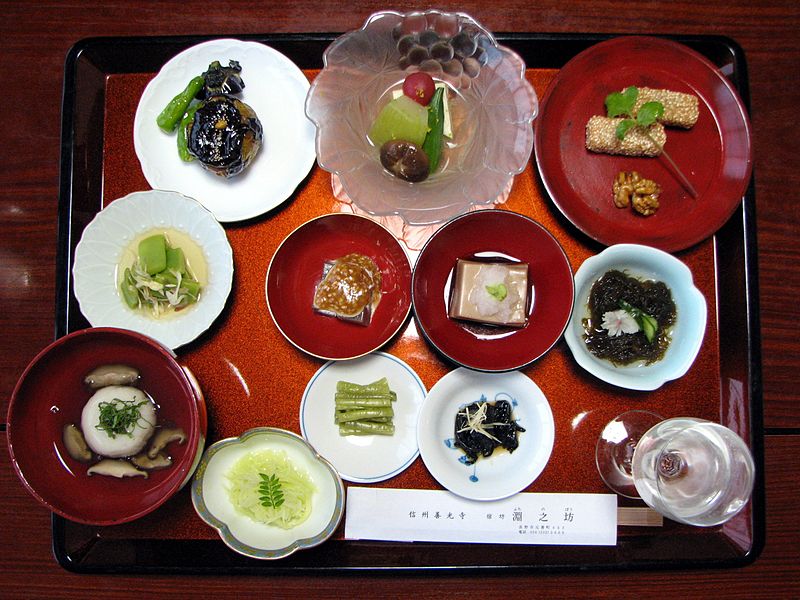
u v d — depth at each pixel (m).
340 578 0.44
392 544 0.43
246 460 0.43
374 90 0.46
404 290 0.43
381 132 0.43
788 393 0.45
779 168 0.46
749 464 0.40
